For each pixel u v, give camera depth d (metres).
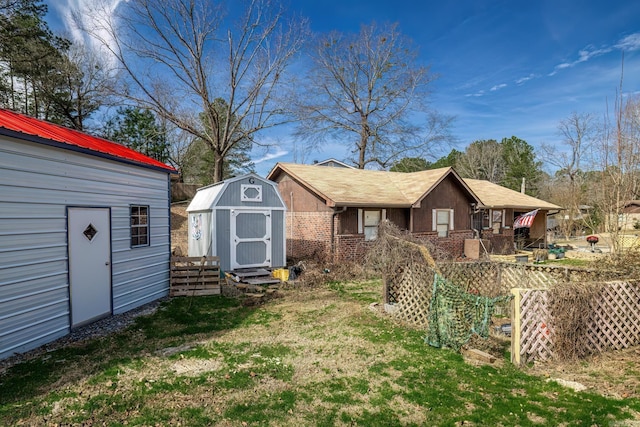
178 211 26.98
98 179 7.30
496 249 20.45
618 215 10.06
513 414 3.90
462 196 18.28
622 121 10.02
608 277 7.17
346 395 4.34
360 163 33.06
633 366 5.14
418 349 5.84
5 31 19.22
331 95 31.94
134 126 30.05
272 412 3.95
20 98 23.47
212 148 24.88
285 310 8.37
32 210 5.78
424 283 7.00
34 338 5.81
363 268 12.59
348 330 6.84
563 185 37.59
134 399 4.21
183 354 5.62
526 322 5.23
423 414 3.92
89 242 7.05
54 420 3.78
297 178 15.79
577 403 4.11
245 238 12.44
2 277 5.27
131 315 7.84
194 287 9.98
